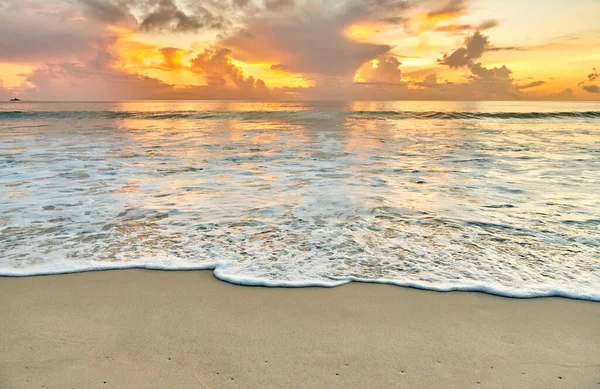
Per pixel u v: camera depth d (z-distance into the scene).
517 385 1.99
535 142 12.84
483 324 2.55
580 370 2.11
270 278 3.19
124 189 6.21
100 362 2.16
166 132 16.31
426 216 4.78
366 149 10.98
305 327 2.52
